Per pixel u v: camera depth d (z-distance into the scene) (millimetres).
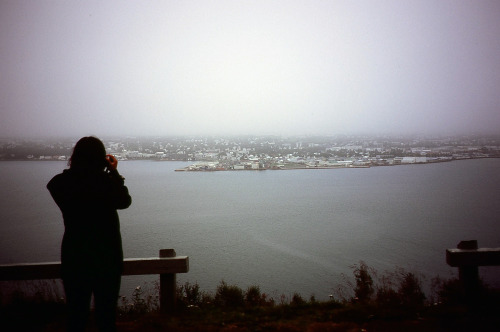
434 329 3279
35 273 3621
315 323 3580
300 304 4277
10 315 3900
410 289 4621
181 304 4062
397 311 3777
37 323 3715
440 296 4328
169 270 3654
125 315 4051
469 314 3580
